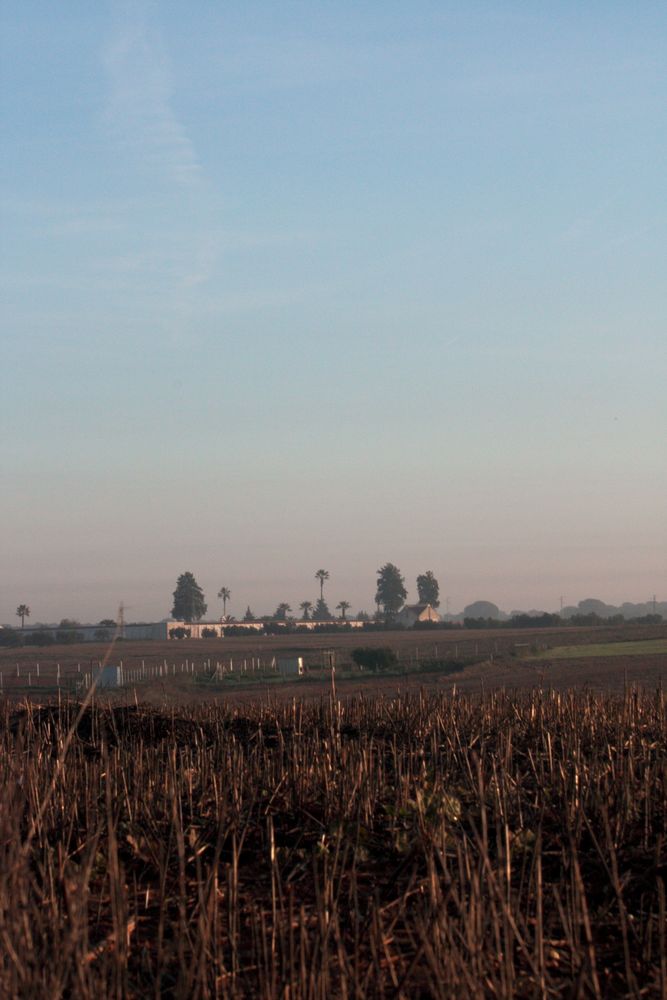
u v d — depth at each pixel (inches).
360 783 302.5
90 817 277.1
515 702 504.1
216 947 192.4
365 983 181.3
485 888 209.8
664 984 179.2
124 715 507.8
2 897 180.2
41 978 173.0
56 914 192.5
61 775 309.0
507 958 173.8
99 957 201.2
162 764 362.0
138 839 269.1
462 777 346.0
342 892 237.0
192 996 181.9
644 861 250.7
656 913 222.5
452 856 254.8
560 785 308.0
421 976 194.5
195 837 267.4
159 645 3516.2
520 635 3496.6
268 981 179.6
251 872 253.3
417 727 451.2
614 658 1991.9
